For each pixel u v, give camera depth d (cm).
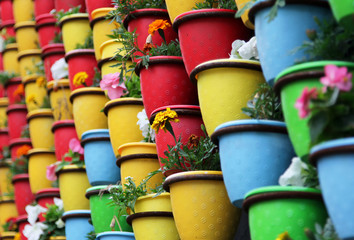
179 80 322
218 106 267
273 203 225
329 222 211
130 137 366
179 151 297
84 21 463
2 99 634
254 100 255
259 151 243
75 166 429
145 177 342
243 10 242
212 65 267
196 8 311
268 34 232
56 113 481
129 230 366
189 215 281
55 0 505
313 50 218
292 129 213
